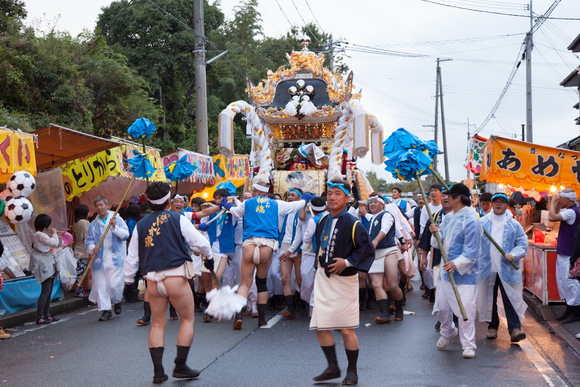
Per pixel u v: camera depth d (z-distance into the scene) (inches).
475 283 238.5
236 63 1288.1
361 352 247.6
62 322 335.0
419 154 231.3
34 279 362.3
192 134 1184.8
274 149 502.0
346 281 194.5
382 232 310.3
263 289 310.3
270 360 234.4
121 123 811.4
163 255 200.4
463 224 239.8
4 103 574.6
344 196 199.0
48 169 468.1
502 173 380.5
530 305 360.5
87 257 418.0
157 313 206.1
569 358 235.1
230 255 350.6
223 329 301.9
